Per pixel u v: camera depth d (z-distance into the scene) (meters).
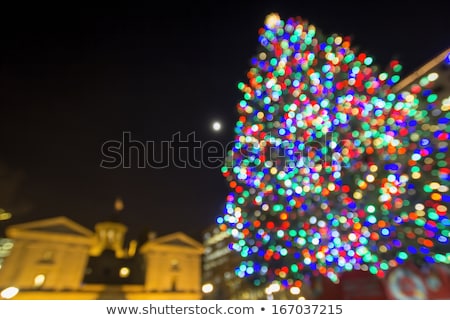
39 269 26.25
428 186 9.50
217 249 50.28
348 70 11.24
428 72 13.95
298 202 11.14
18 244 26.34
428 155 10.42
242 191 12.98
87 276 31.69
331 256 10.19
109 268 33.34
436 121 10.62
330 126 10.41
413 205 10.08
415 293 8.84
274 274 13.01
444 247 9.23
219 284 36.66
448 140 10.12
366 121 10.44
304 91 11.66
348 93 10.67
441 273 8.57
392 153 10.09
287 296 13.10
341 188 10.45
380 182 10.26
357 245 9.84
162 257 32.75
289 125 11.04
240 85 13.15
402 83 14.59
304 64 11.56
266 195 12.42
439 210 9.09
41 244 27.17
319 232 10.57
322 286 11.68
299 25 11.91
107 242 37.66
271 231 12.49
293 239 11.69
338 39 11.27
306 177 10.76
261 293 15.57
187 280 32.50
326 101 10.50
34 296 24.89
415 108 10.24
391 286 9.41
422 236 9.61
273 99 12.06
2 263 25.27
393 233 9.98
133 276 33.38
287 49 12.05
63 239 28.09
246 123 12.94
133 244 38.84
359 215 10.12
